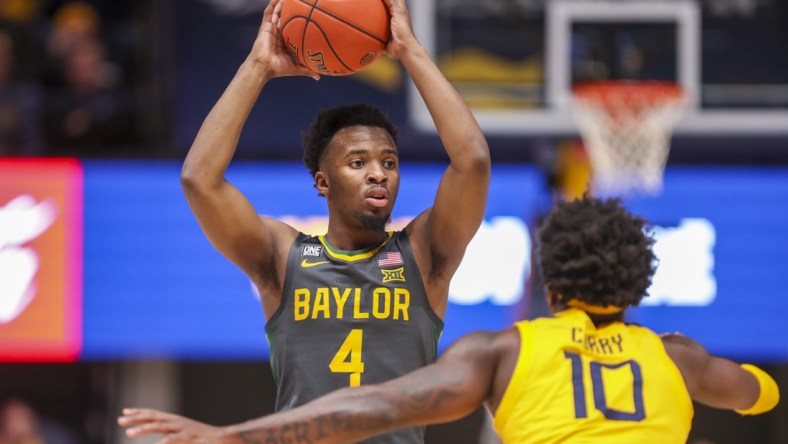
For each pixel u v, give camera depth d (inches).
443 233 322.0
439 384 267.6
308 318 317.7
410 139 824.3
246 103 325.7
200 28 867.4
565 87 789.9
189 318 730.2
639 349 277.7
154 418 258.4
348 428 261.3
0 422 828.6
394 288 319.6
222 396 874.8
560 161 793.6
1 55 874.8
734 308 745.0
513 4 869.8
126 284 729.0
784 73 861.2
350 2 324.8
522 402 268.8
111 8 915.4
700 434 888.3
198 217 323.0
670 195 751.1
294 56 335.3
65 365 861.8
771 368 882.8
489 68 855.1
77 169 732.0
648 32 791.7
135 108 874.1
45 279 723.4
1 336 716.7
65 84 879.7
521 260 738.2
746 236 748.6
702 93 850.8
